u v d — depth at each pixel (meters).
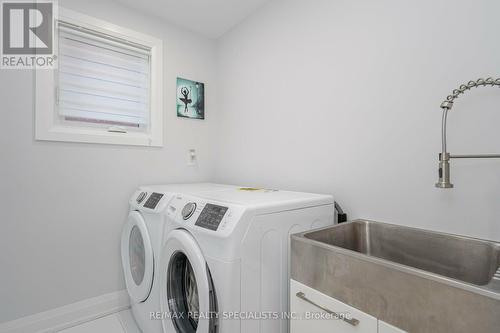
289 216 1.22
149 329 1.55
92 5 1.85
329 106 1.62
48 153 1.69
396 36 1.32
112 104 2.01
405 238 1.27
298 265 1.07
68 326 1.75
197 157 2.47
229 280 0.98
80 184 1.82
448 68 1.15
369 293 0.84
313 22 1.72
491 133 1.05
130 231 1.83
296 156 1.83
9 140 1.57
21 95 1.60
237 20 2.28
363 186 1.46
